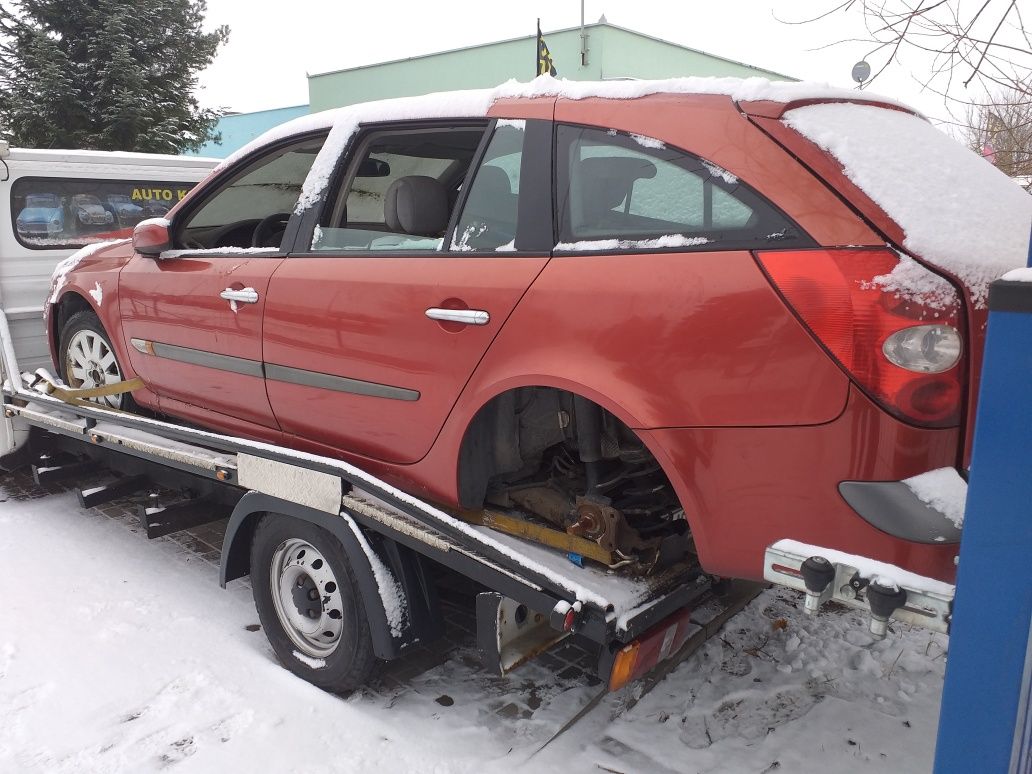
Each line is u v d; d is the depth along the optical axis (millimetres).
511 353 2369
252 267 3254
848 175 1935
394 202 2785
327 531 2855
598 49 14094
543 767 2561
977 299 1798
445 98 2820
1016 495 1329
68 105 15820
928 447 1782
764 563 1959
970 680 1417
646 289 2100
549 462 2850
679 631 2395
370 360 2775
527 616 2572
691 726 2781
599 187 2311
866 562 1800
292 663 3064
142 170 5586
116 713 2840
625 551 2400
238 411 3455
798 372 1863
